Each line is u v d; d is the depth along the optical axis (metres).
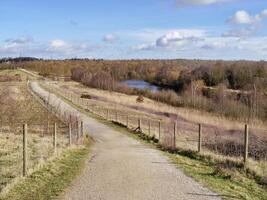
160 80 131.75
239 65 100.44
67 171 15.64
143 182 13.77
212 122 54.03
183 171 16.28
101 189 12.57
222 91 84.38
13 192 11.86
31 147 21.89
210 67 107.50
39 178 13.84
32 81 136.88
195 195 11.98
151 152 23.11
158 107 74.25
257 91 81.56
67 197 11.51
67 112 52.03
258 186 14.05
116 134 36.22
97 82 126.31
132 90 108.19
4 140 24.70
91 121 47.50
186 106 81.88
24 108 52.06
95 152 22.94
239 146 28.38
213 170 16.69
